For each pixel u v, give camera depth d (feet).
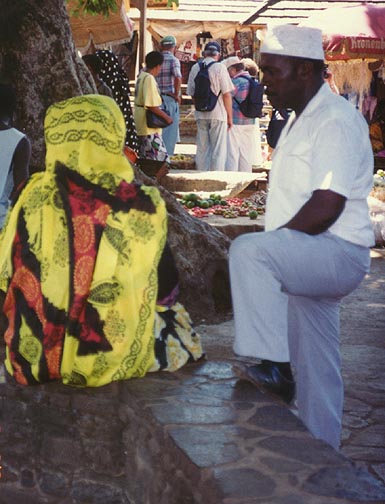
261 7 53.93
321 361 13.46
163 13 72.28
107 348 13.33
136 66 73.15
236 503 9.43
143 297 13.41
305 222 12.17
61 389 13.65
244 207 34.40
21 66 21.48
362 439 14.83
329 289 12.62
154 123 40.86
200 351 14.43
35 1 21.53
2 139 18.29
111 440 13.43
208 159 46.70
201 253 21.75
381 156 54.39
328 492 9.70
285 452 10.79
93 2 30.09
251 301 12.29
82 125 13.46
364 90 51.90
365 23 48.06
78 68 22.62
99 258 13.23
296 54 12.50
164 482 11.50
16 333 13.89
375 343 20.22
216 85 45.14
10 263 14.03
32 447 14.06
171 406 12.30
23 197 14.17
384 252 31.68
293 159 12.66
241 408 12.29
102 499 13.57
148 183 22.94
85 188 13.44
